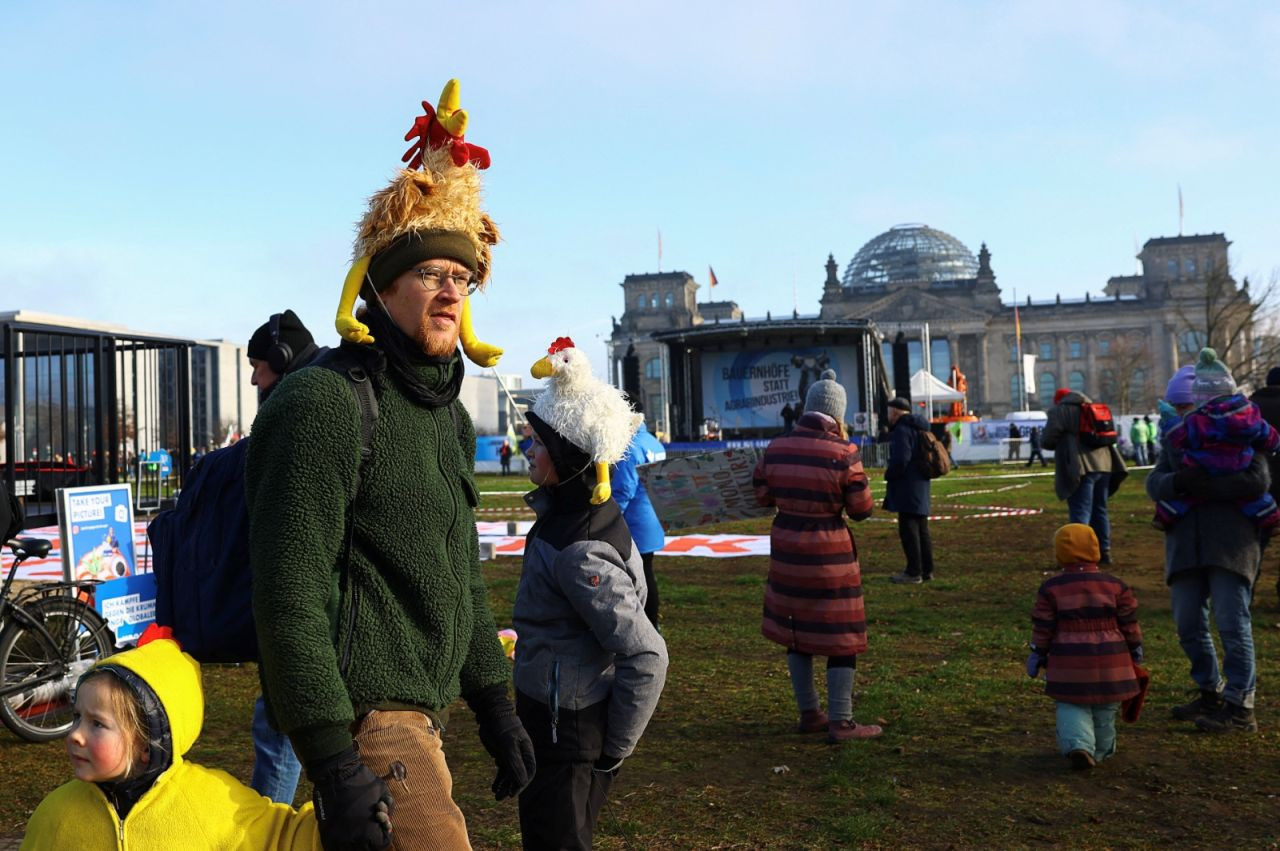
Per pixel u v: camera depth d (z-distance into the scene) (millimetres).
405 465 2223
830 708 5699
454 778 5227
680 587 11320
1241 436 5742
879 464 38781
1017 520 18188
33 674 6039
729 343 42406
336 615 2137
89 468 9320
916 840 4285
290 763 3859
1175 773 5090
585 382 3174
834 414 5918
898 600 10219
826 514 5691
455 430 2438
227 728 6195
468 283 2395
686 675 7320
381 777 2111
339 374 2170
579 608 3029
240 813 2135
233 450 2771
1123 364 106688
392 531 2195
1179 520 5914
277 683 1985
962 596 10406
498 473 48094
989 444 48406
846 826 4367
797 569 5691
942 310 118062
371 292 2312
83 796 2088
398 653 2180
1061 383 121438
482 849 4281
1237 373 47906
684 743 5703
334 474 2096
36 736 5973
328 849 1991
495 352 2494
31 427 9664
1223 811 4570
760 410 42156
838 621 5629
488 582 11820
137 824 2059
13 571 6008
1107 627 5164
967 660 7598
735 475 6832
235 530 2590
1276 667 7152
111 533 6941
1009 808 4645
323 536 2078
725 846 4250
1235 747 5488
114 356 9445
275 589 2014
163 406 11102
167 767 2092
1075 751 5078
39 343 9406
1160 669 7176
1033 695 6605
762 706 6484
